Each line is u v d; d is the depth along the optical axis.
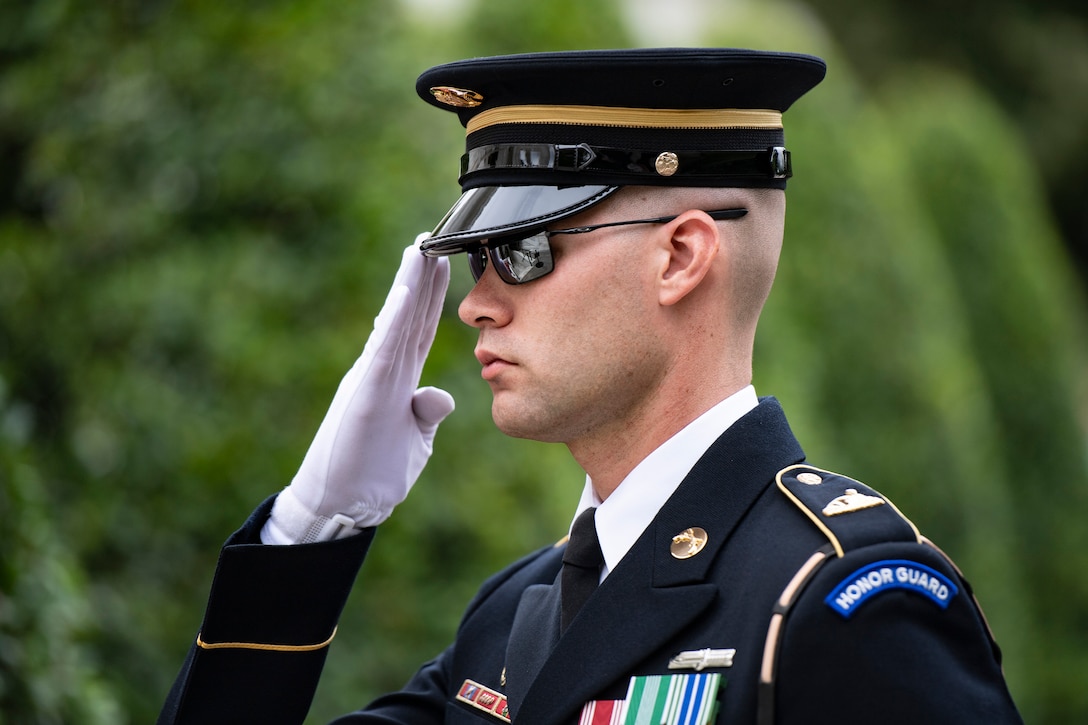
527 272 5.54
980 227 34.81
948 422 26.91
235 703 6.07
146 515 14.04
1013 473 33.69
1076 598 33.03
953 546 26.28
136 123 15.23
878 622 4.89
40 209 16.05
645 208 5.53
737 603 5.22
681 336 5.60
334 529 6.24
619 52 5.39
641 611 5.36
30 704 9.08
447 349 13.86
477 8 17.38
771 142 5.73
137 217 15.00
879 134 30.86
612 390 5.58
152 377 14.40
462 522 13.56
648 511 5.62
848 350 25.16
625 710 5.18
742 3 27.70
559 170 5.50
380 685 13.22
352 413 6.22
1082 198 62.75
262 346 14.11
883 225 26.61
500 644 6.32
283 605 6.11
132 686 13.33
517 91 5.54
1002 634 27.00
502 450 13.97
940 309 28.66
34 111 15.79
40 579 9.48
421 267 6.22
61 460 14.52
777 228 5.79
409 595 13.38
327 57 14.77
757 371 20.61
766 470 5.59
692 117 5.53
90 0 15.72
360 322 13.98
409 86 14.74
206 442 14.01
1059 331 35.03
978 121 36.03
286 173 14.55
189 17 15.24
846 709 4.80
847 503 5.32
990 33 59.91
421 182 14.40
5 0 15.98
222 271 14.47
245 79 14.88
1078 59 61.50
